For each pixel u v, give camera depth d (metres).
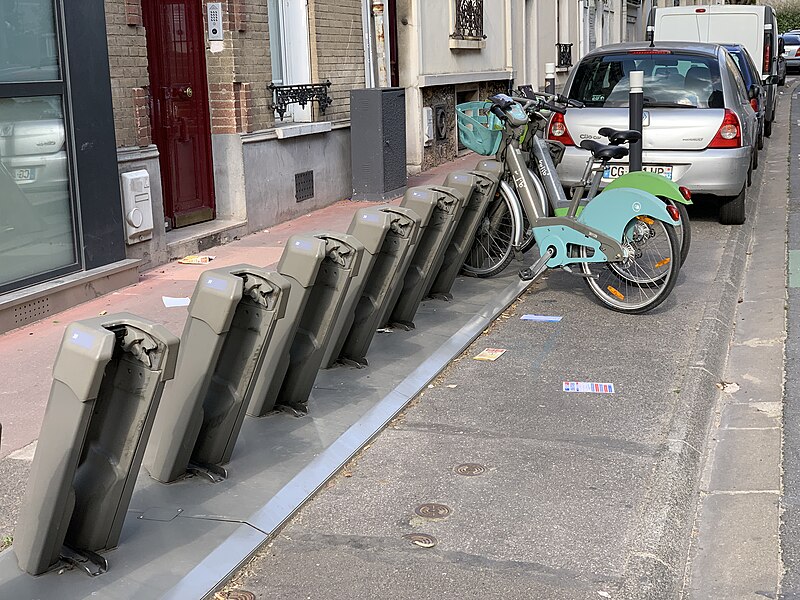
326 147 11.77
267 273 4.09
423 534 3.84
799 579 3.57
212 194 9.98
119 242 7.80
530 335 6.57
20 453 4.55
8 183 6.75
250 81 10.05
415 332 6.45
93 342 3.13
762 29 20.45
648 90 9.95
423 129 15.30
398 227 5.50
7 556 3.54
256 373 4.20
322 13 11.66
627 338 6.46
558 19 24.98
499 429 4.92
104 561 3.46
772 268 8.52
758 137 15.36
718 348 6.29
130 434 3.41
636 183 6.91
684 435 4.80
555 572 3.54
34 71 6.94
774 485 4.35
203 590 3.40
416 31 14.86
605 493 4.18
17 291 6.72
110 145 7.62
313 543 3.79
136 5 8.05
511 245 7.50
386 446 4.73
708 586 3.58
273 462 4.40
